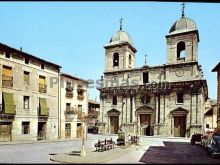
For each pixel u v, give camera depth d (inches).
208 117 2196.1
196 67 1633.9
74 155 664.4
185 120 1615.4
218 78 1211.9
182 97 1642.5
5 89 1029.8
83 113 1508.4
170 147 964.6
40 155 674.8
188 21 1722.4
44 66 1270.9
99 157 621.9
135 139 1072.2
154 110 1732.3
